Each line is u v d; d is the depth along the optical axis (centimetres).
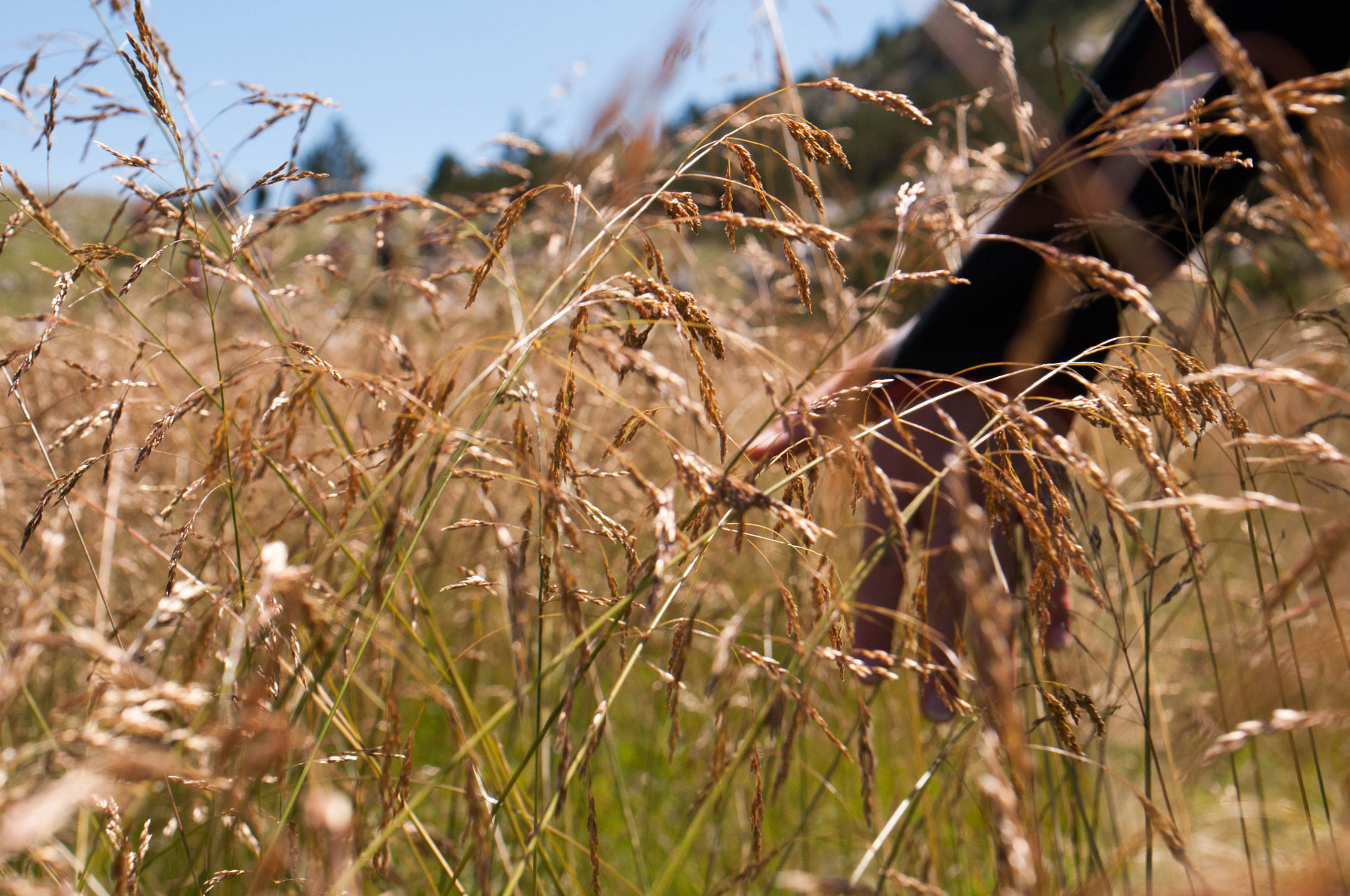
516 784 125
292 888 106
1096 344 147
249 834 105
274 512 182
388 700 103
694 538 111
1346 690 109
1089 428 184
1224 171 146
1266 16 133
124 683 71
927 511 140
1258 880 108
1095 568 142
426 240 158
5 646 90
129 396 132
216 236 139
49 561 62
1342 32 131
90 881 110
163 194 125
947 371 150
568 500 92
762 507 87
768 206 111
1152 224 141
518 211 114
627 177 119
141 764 57
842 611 105
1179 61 140
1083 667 174
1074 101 156
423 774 197
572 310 97
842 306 166
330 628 81
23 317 124
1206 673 163
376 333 128
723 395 249
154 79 124
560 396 100
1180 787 129
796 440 125
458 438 104
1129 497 197
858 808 206
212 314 116
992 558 104
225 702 88
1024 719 118
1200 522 189
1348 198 74
